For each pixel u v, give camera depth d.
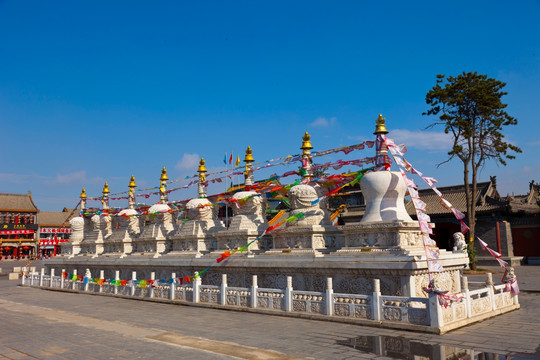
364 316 14.08
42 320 16.80
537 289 23.67
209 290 19.61
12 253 96.12
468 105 38.41
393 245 15.69
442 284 16.36
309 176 20.53
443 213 49.50
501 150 38.78
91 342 12.42
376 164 17.19
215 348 11.42
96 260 29.84
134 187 32.88
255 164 23.14
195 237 23.81
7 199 98.19
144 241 27.42
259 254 19.88
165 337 13.00
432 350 10.82
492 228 48.50
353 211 52.47
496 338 11.86
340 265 16.17
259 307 17.19
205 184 26.23
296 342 11.99
